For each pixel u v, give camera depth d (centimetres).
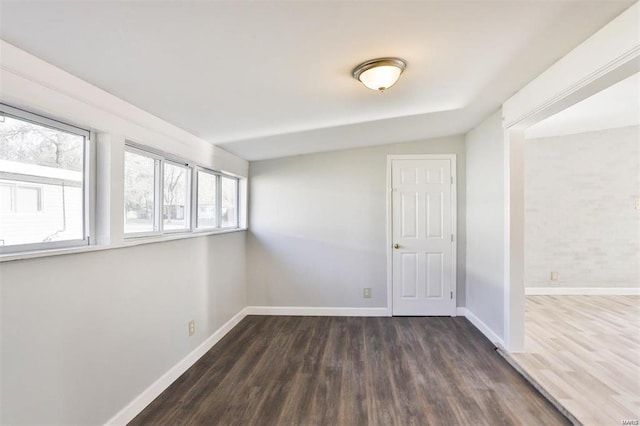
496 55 199
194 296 306
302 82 213
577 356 296
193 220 318
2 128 152
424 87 244
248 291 454
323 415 221
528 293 540
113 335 204
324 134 354
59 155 181
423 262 441
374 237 445
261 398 242
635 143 523
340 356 312
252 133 322
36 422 156
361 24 152
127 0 120
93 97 190
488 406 228
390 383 261
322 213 449
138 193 247
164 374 256
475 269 400
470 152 416
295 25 148
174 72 183
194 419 218
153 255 245
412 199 442
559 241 538
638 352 305
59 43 146
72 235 188
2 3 116
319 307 448
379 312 442
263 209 455
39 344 157
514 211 305
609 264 533
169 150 270
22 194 161
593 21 167
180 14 132
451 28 162
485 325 366
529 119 266
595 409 215
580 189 535
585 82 190
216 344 345
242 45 161
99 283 194
